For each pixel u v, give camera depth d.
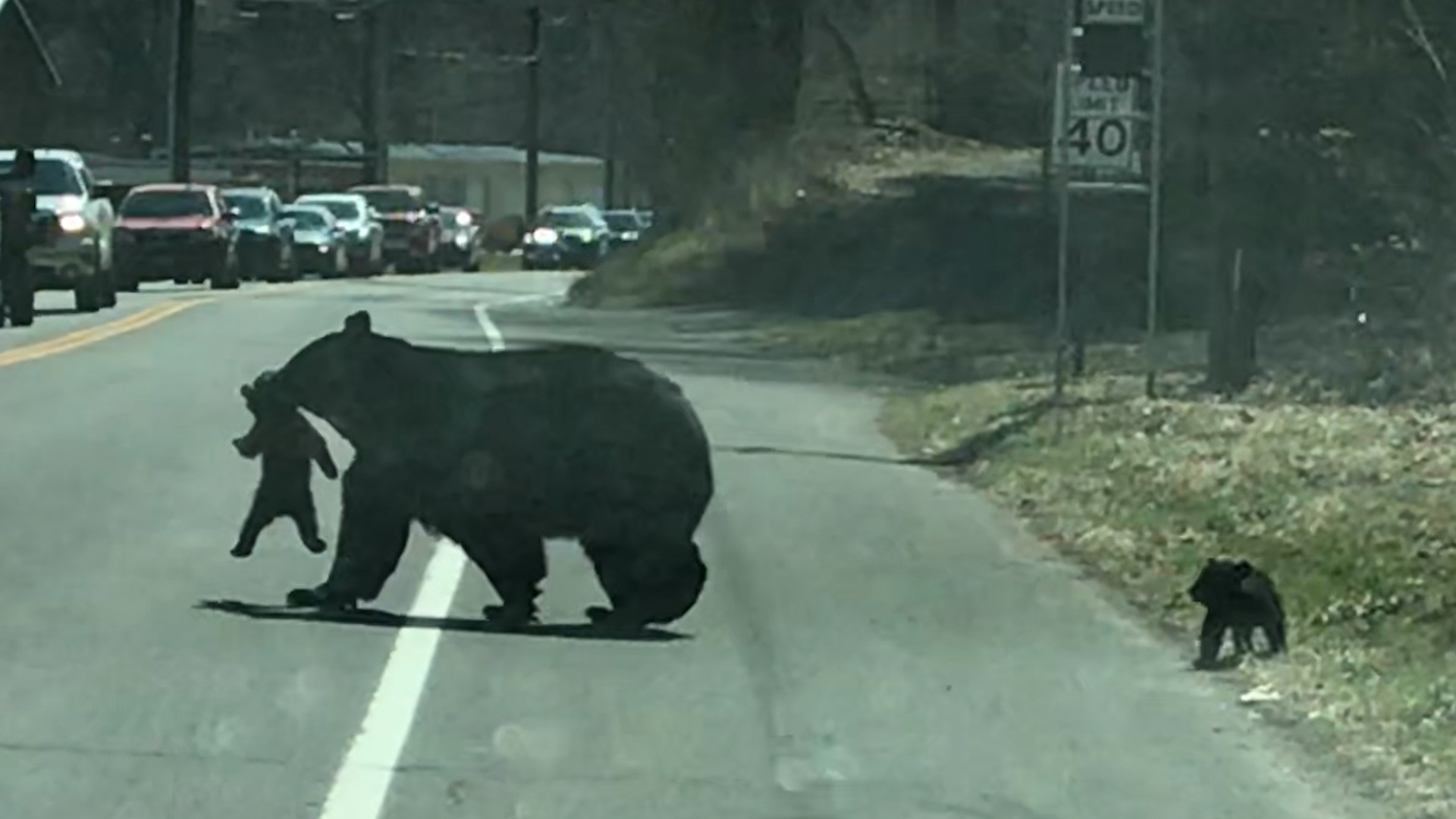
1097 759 9.95
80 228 36.78
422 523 12.52
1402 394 23.66
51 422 20.91
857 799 9.13
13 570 13.57
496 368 12.52
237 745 9.56
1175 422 21.61
